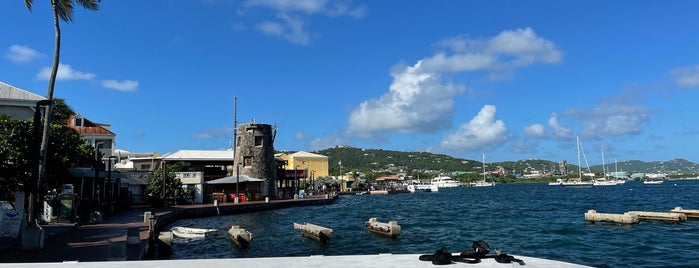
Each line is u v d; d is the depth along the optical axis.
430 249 24.59
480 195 107.69
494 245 25.23
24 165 25.14
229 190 70.38
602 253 21.97
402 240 27.95
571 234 28.97
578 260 20.34
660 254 21.31
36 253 16.77
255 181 67.56
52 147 28.14
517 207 57.62
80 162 33.56
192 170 77.50
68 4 23.17
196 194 60.44
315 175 139.25
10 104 35.81
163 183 52.03
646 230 29.97
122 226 27.06
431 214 48.94
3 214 19.55
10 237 19.48
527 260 4.52
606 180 181.25
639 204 61.28
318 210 59.19
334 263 4.59
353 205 72.25
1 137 25.41
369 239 28.48
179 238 28.67
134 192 61.12
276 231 33.31
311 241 27.88
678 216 33.84
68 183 34.34
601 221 34.97
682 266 18.59
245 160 75.56
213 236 29.69
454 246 25.39
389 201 85.94
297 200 69.81
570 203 65.19
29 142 25.89
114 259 15.45
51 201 30.50
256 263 4.63
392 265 4.41
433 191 153.88
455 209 56.75
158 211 41.47
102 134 61.41
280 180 91.06
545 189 145.62
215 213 49.81
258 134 76.25
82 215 29.98
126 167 77.38
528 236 28.62
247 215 50.41
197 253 23.59
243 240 25.36
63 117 38.44
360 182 154.00
